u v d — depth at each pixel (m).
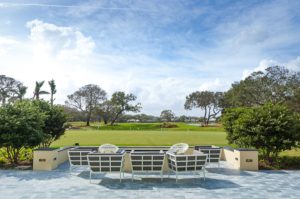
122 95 70.94
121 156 8.02
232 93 51.50
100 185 7.60
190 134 33.97
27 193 6.68
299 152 14.21
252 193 6.72
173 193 6.73
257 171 9.80
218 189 7.14
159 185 7.62
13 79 59.19
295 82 43.53
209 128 56.97
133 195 6.53
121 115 76.88
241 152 10.14
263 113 10.88
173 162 8.25
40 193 6.68
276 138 10.26
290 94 42.94
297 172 9.58
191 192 6.83
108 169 8.02
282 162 10.94
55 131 13.38
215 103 80.31
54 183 7.82
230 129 13.16
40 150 9.99
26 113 10.93
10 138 10.07
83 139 23.61
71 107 68.75
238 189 7.14
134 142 20.67
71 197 6.33
